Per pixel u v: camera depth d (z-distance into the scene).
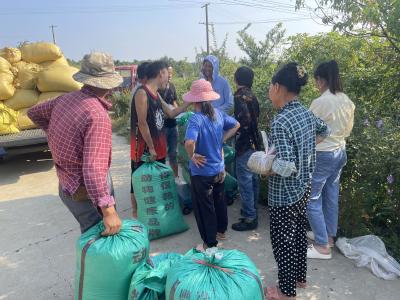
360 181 4.02
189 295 2.17
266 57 13.07
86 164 2.38
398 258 3.61
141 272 2.63
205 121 3.58
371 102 4.60
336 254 3.78
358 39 4.29
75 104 2.53
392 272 3.41
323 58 5.06
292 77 2.71
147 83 4.33
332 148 3.45
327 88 3.49
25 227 4.84
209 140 3.59
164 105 4.92
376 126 4.08
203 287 2.19
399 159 3.59
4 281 3.64
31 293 3.44
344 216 4.05
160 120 4.46
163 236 4.27
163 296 2.48
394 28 3.78
